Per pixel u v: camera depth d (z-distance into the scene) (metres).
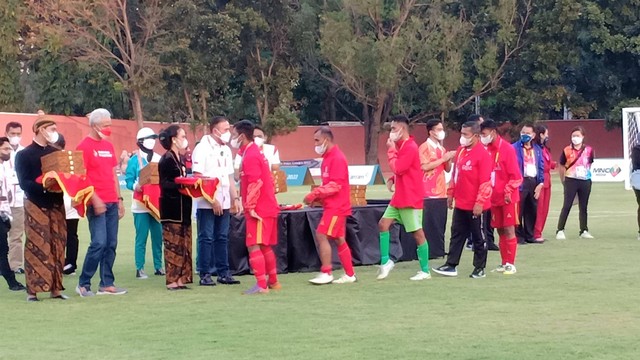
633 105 47.59
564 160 16.81
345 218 11.69
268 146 13.85
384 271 11.96
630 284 10.99
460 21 46.69
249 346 7.72
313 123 57.31
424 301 9.98
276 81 49.34
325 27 46.12
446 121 51.56
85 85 50.84
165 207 11.26
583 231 16.95
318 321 8.84
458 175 11.91
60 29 44.41
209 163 11.66
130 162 13.02
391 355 7.29
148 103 52.28
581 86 51.66
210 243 11.66
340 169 11.30
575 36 48.28
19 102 47.19
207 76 47.06
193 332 8.38
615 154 53.66
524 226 16.03
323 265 11.57
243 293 10.86
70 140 47.41
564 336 7.94
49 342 8.04
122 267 13.77
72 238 13.02
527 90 49.00
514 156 12.02
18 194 13.08
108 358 7.35
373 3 45.72
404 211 11.72
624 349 7.41
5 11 45.47
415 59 47.38
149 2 45.78
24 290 11.38
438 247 14.29
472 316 8.98
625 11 47.59
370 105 49.81
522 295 10.28
